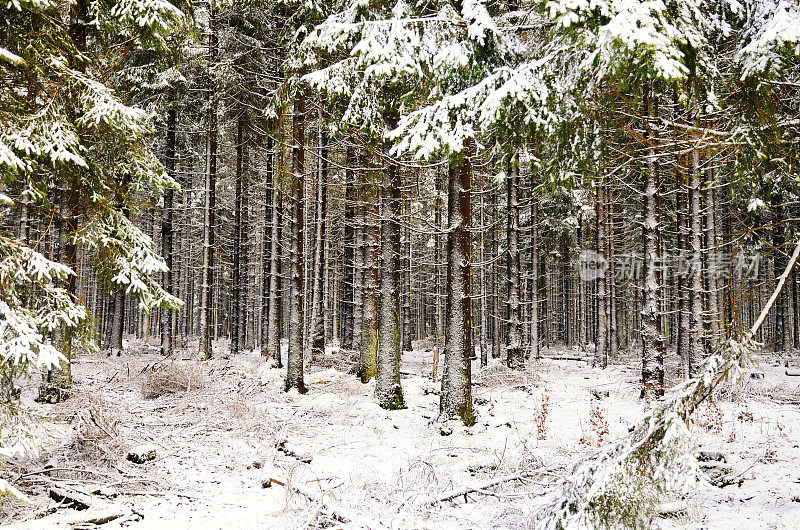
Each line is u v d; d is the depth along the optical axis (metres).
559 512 3.78
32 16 7.46
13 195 11.16
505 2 12.40
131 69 16.42
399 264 12.85
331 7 12.34
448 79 7.22
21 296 6.47
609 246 23.45
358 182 14.95
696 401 3.56
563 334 35.47
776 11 4.44
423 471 6.84
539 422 10.73
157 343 31.38
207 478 7.16
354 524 5.41
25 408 5.85
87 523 5.40
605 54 4.22
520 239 23.58
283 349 27.06
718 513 5.59
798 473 6.68
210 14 16.66
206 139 20.80
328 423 10.70
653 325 12.87
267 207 20.95
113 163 8.37
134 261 7.63
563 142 5.67
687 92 4.62
